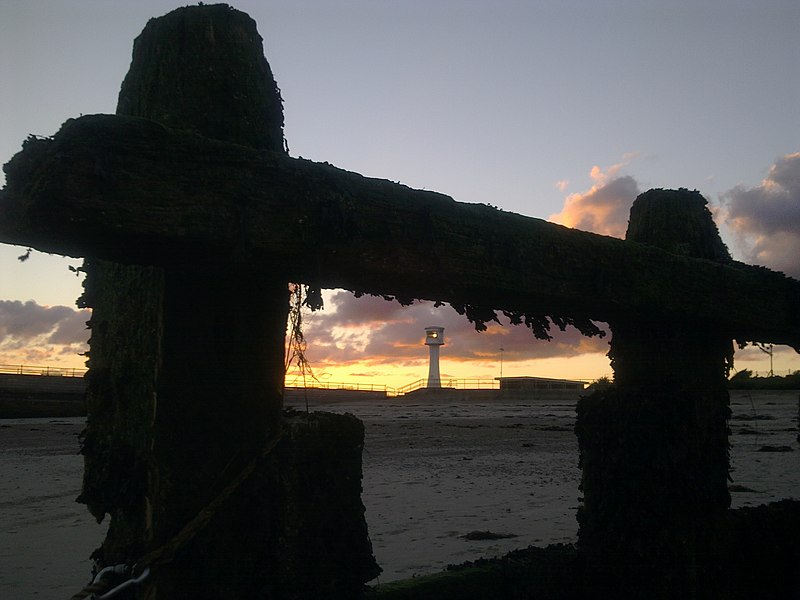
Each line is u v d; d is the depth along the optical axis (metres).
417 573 6.20
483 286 2.47
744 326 3.42
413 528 8.20
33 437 26.59
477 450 18.48
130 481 2.14
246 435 2.15
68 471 15.24
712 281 3.31
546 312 3.05
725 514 3.51
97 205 1.71
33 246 1.90
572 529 7.95
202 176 1.87
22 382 49.81
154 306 2.12
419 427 29.55
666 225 3.69
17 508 10.42
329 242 2.07
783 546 3.74
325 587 2.14
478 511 9.21
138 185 1.77
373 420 36.22
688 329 3.47
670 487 3.25
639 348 3.48
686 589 3.22
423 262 2.31
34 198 1.67
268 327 2.24
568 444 20.14
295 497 2.12
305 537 2.12
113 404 2.29
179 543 2.00
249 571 2.09
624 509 3.26
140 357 2.17
